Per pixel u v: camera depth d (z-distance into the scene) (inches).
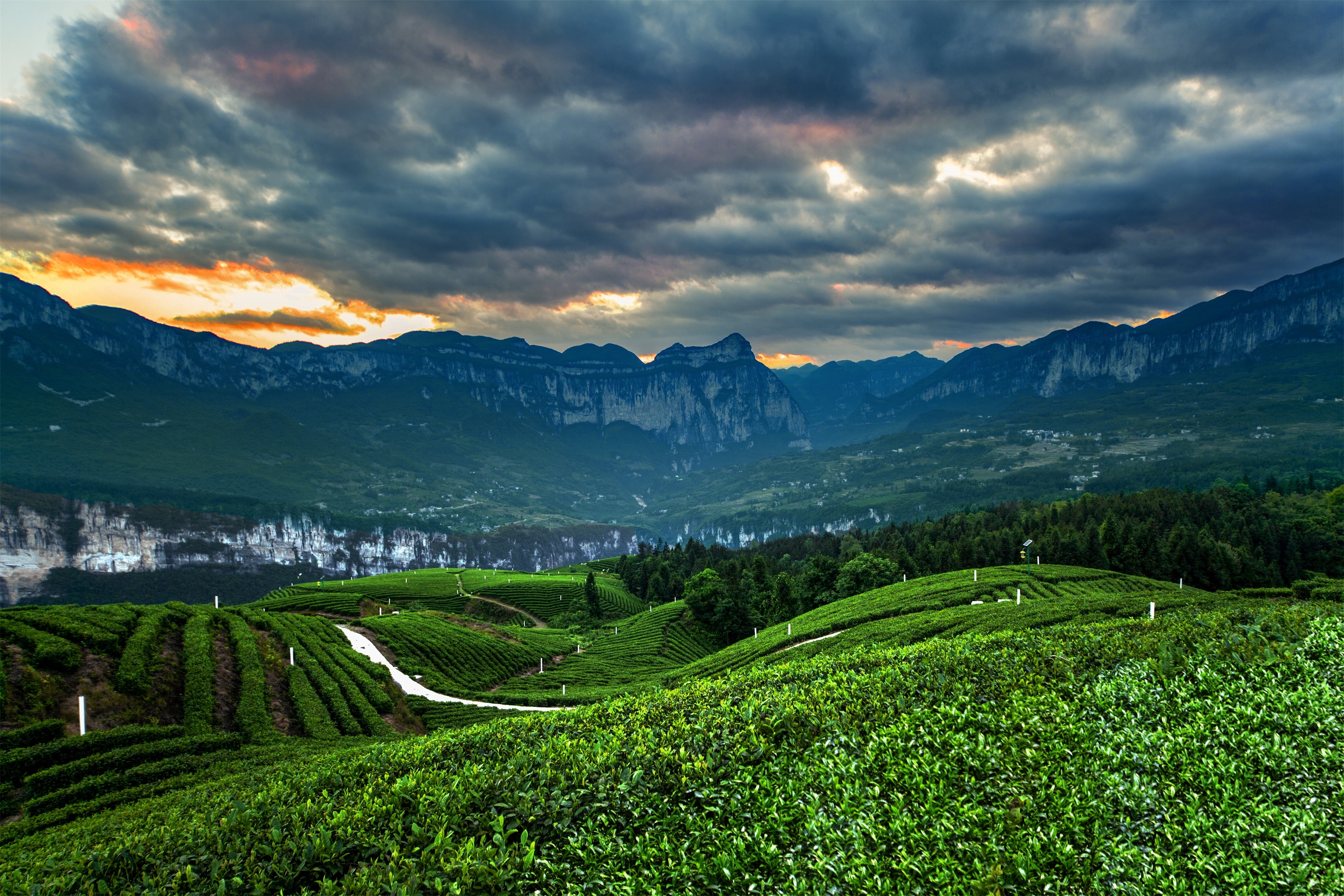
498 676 3526.1
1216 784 593.3
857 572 4033.0
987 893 478.9
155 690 1855.3
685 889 523.2
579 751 730.2
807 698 848.3
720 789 646.5
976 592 2861.7
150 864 606.2
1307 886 474.6
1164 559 4065.0
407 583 6112.2
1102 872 505.7
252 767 1457.9
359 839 587.8
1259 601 1785.2
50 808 1248.2
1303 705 696.4
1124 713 730.2
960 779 631.8
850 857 538.9
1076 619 1819.6
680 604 5423.2
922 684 859.4
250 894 544.7
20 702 1558.8
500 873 524.1
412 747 887.1
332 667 2450.8
